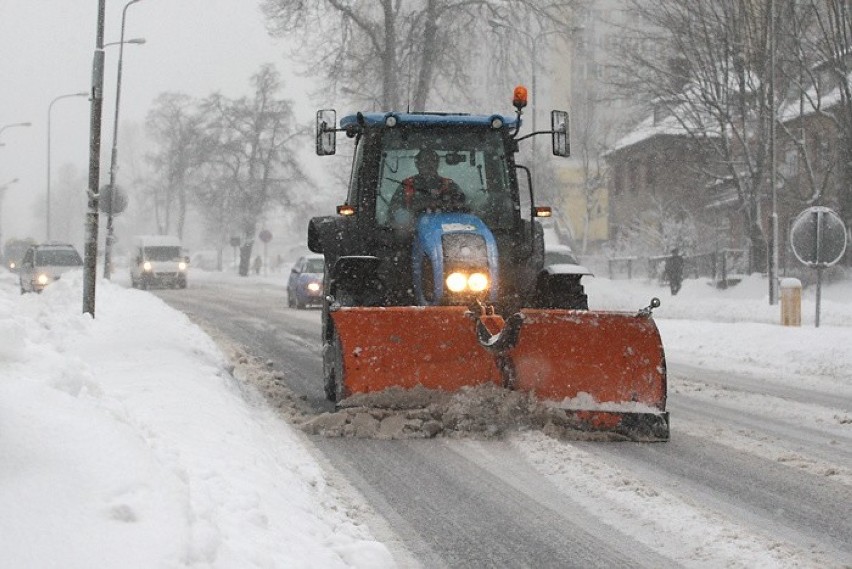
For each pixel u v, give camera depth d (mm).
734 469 13141
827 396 20312
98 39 26672
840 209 58062
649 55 63531
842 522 10539
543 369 15312
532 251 18094
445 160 18516
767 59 57031
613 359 15234
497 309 16531
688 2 58625
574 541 9852
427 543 9789
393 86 64250
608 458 13828
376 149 18344
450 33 63656
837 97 64000
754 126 63000
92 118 26906
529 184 18312
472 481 12352
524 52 65938
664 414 15062
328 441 14734
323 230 18688
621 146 101875
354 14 63344
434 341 15281
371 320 15281
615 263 84625
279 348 28703
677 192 82875
